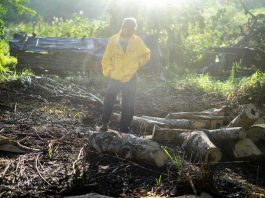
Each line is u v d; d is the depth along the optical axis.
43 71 13.71
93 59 13.56
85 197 5.02
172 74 13.88
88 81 11.81
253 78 10.76
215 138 6.69
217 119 7.93
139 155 5.96
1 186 5.09
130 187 5.41
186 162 6.22
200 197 5.24
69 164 5.95
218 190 5.42
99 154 6.31
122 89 6.92
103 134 6.36
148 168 5.95
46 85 10.57
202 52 15.65
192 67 15.63
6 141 6.35
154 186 5.47
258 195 5.36
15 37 14.66
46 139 6.92
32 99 9.55
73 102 9.64
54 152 6.38
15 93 9.78
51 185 5.25
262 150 6.76
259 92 10.04
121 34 6.85
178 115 8.20
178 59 15.66
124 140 6.14
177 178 5.60
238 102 9.87
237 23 20.98
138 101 10.11
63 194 5.11
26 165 5.82
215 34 18.27
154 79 12.83
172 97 10.35
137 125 7.94
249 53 14.60
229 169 6.24
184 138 6.80
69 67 13.66
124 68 6.81
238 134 6.43
